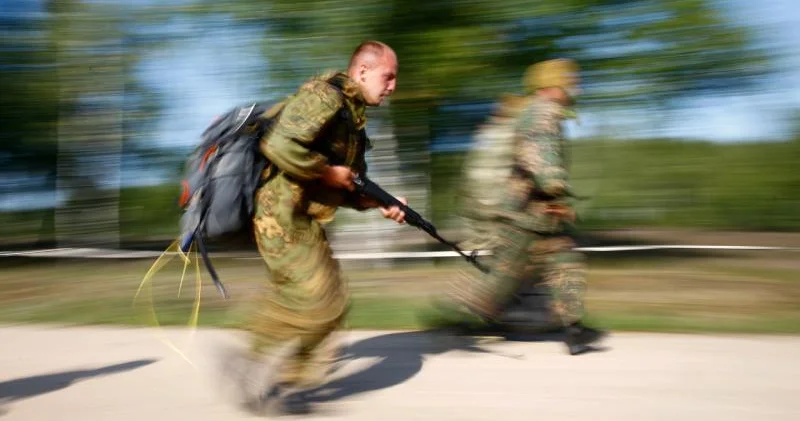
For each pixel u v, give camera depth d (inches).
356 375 174.1
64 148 548.7
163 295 295.6
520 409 149.4
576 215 191.9
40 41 526.9
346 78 142.9
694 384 164.2
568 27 376.5
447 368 179.2
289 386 146.3
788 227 565.0
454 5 368.8
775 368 175.8
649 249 466.3
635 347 196.2
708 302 261.3
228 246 148.9
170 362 188.2
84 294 309.1
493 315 197.6
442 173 397.1
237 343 207.3
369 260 410.6
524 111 189.2
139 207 565.3
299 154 135.7
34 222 602.5
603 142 434.0
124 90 522.6
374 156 399.9
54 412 149.9
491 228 192.9
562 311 188.4
